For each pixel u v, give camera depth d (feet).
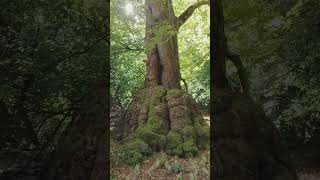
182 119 30.48
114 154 27.81
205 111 45.39
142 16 39.45
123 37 39.83
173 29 34.50
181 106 31.24
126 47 39.11
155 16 35.12
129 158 27.20
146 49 34.42
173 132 29.76
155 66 34.88
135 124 32.04
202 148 28.50
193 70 47.73
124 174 25.80
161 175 25.63
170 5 36.06
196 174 25.35
